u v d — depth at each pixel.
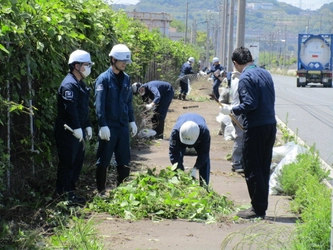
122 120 9.97
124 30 15.06
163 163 12.83
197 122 9.78
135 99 15.06
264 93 8.98
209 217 9.02
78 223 7.89
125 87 9.97
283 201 10.13
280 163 10.91
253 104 8.88
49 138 10.07
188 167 12.32
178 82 30.55
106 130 9.70
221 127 17.14
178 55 36.84
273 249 7.37
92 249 7.41
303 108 28.52
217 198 9.65
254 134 9.00
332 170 12.50
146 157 13.45
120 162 10.09
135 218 8.88
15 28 8.36
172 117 22.09
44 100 9.76
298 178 10.25
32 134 9.52
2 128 8.84
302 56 52.16
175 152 9.93
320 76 51.91
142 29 20.78
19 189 9.33
